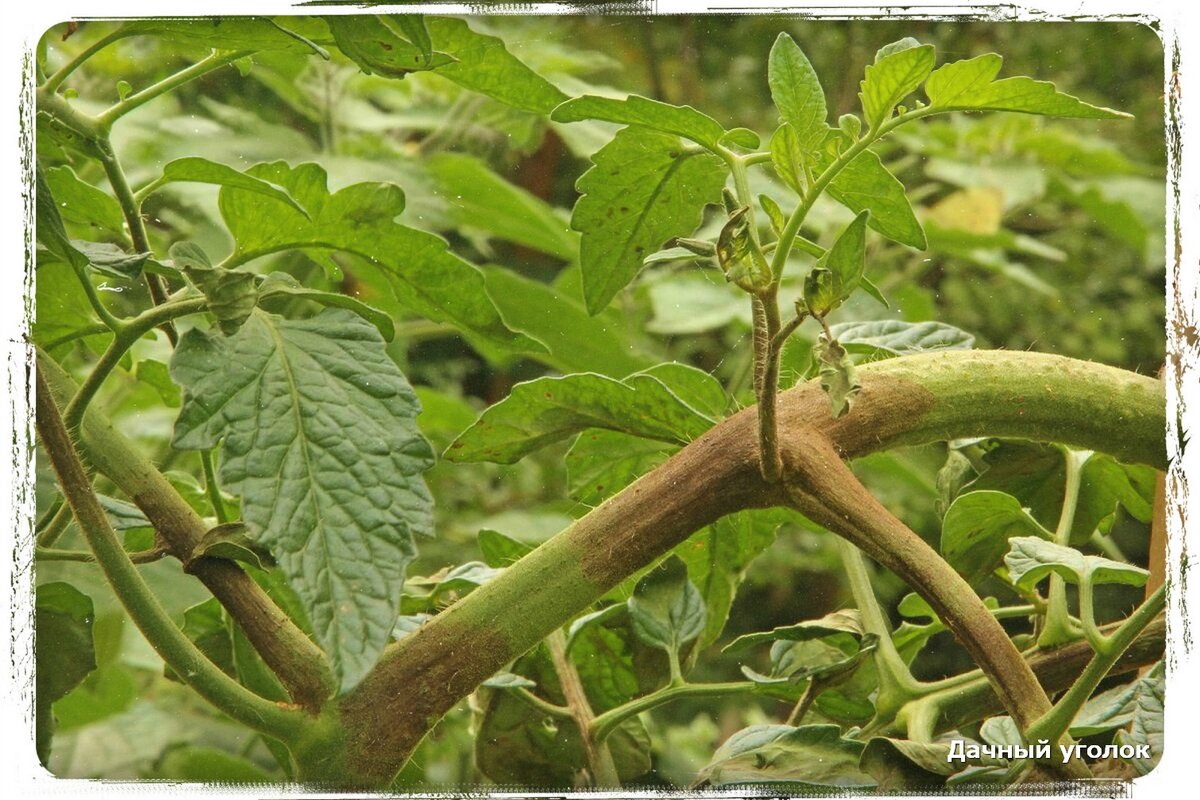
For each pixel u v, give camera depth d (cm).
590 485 65
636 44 141
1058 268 137
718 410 64
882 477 132
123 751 83
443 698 56
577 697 66
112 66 110
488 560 69
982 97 55
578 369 103
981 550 67
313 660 56
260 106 123
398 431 53
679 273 113
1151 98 130
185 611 65
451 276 61
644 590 66
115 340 55
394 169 108
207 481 61
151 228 99
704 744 121
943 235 116
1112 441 59
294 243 61
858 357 68
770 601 142
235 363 53
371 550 52
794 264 102
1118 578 62
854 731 64
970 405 58
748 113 145
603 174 61
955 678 64
